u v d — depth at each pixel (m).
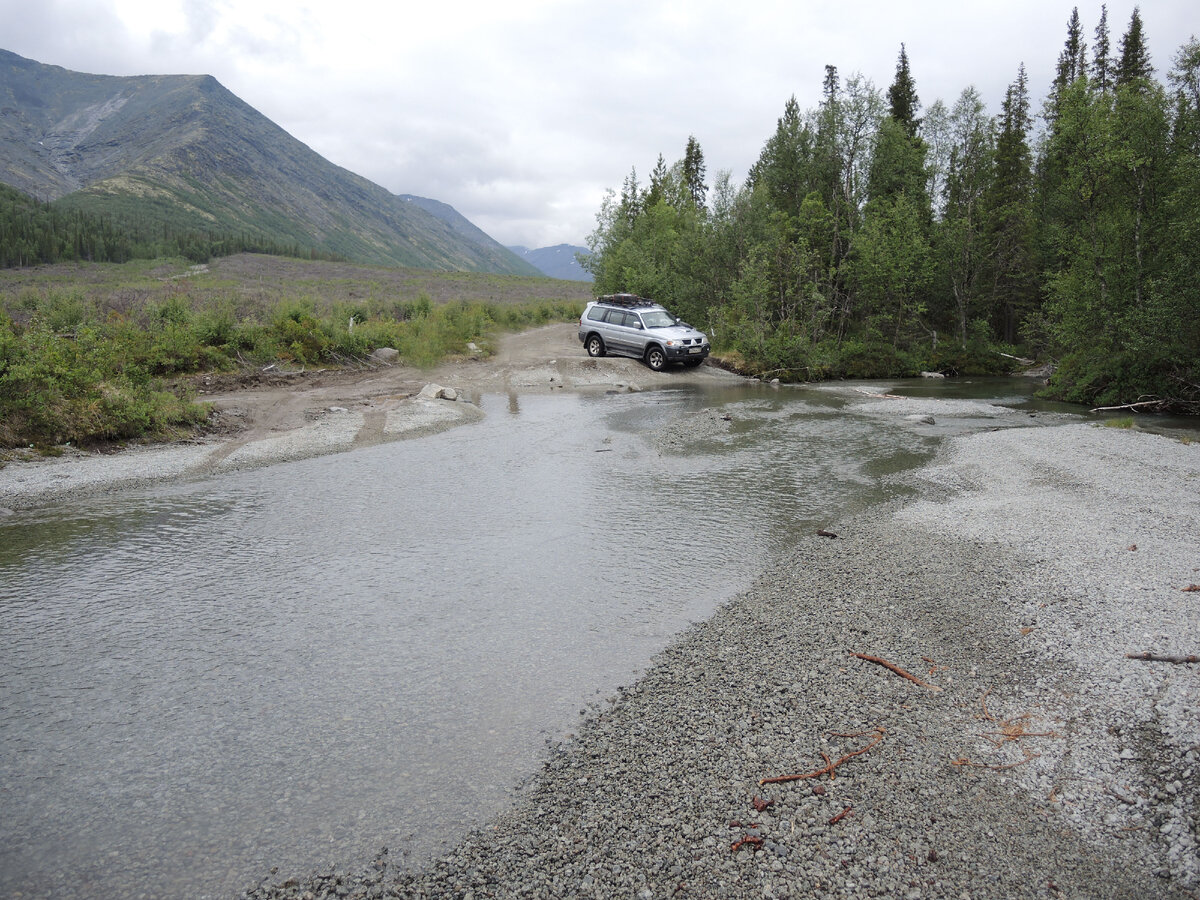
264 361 21.83
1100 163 20.88
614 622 6.50
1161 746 4.38
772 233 32.19
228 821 3.92
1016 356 34.47
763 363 27.27
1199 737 4.38
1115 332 21.22
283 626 6.38
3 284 52.72
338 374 22.27
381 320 29.53
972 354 32.91
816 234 33.69
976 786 4.13
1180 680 5.08
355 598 7.00
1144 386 20.17
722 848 3.62
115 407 13.35
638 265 37.00
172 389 17.66
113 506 9.85
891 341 32.44
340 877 3.49
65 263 88.56
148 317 23.17
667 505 10.30
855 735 4.64
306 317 24.86
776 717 4.86
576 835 3.75
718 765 4.33
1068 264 31.67
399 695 5.25
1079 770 4.25
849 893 3.32
